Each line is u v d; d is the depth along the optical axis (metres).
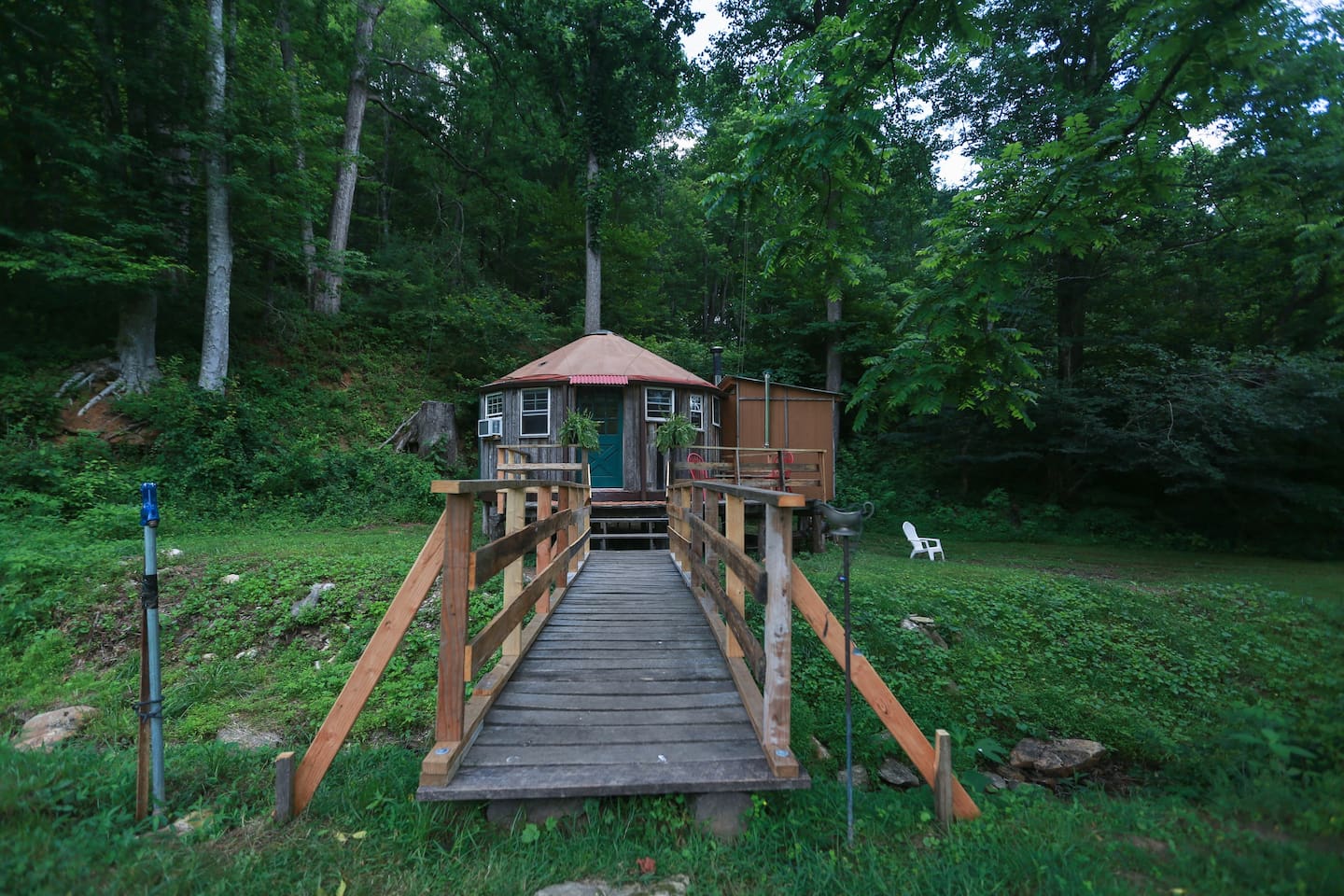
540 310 22.81
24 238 10.94
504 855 2.71
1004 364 5.13
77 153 11.66
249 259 15.55
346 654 6.04
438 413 15.19
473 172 23.02
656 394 11.84
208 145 12.31
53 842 2.66
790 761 2.99
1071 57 14.77
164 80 12.52
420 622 6.42
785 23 18.06
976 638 6.68
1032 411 14.19
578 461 10.77
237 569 7.33
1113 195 4.62
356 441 14.20
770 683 3.06
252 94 13.40
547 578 4.98
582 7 18.08
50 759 3.46
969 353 5.02
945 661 6.30
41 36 11.84
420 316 18.03
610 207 24.91
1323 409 10.08
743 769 3.04
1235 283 12.96
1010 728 5.59
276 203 13.43
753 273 23.39
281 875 2.54
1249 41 3.60
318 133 14.63
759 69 5.34
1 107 11.80
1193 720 5.57
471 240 22.91
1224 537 13.19
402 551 8.34
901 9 4.51
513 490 4.21
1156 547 13.01
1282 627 6.34
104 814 2.93
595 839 2.80
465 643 3.04
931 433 16.31
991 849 2.71
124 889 2.40
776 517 3.10
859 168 5.14
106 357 12.73
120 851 2.66
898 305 18.61
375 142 22.59
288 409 13.94
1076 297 15.38
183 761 3.65
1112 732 5.39
